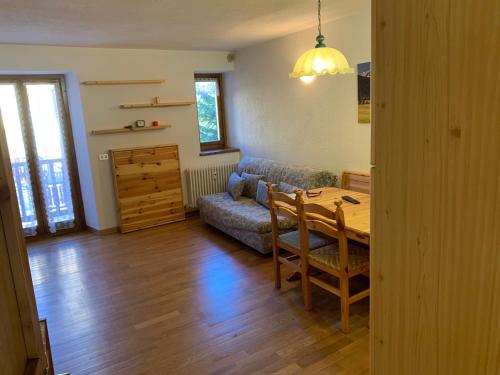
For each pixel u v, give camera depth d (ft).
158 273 12.13
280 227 12.69
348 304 8.31
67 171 16.66
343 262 8.13
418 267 2.70
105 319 9.50
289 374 7.18
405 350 2.94
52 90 15.92
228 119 20.27
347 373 7.14
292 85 15.47
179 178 17.69
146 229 16.93
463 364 2.50
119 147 16.40
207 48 17.35
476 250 2.30
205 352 7.97
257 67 17.33
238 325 8.91
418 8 2.39
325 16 12.26
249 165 17.38
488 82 2.09
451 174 2.37
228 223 14.25
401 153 2.68
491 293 2.26
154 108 17.11
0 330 2.71
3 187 2.98
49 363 5.34
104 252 14.29
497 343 2.27
